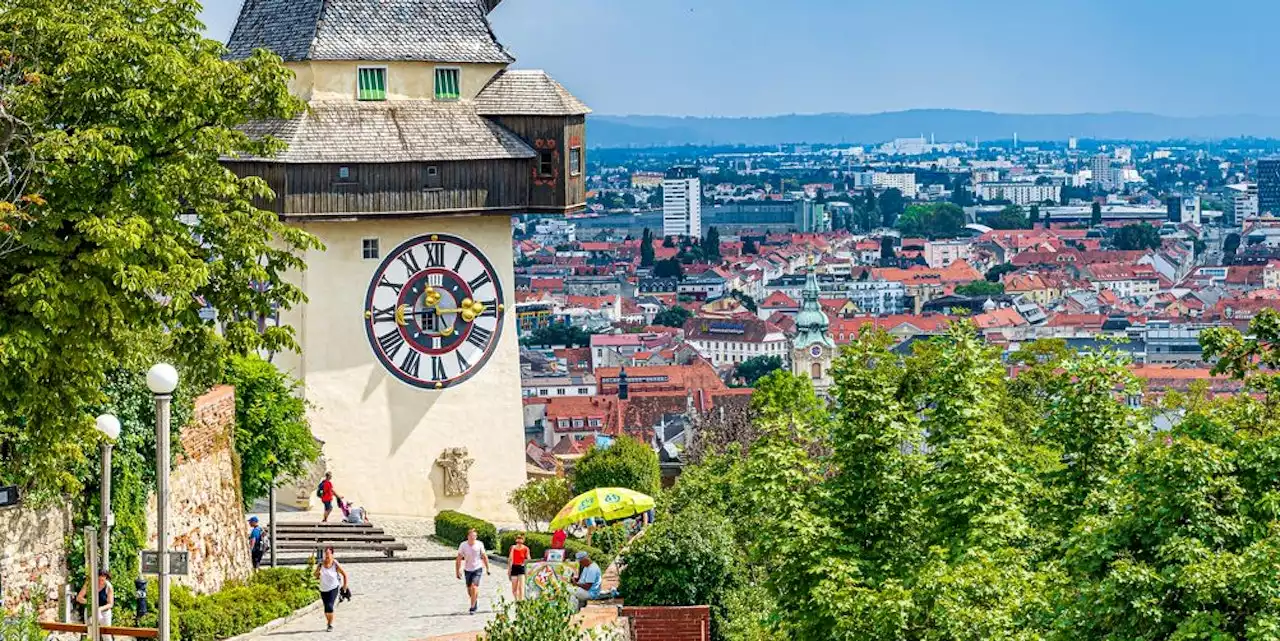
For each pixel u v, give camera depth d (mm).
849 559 49969
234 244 49656
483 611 59125
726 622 57250
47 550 50625
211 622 53812
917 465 51625
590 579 57812
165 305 47375
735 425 97125
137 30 48000
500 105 86188
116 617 52125
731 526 63156
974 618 41375
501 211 85750
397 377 85688
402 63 85000
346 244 84875
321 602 59938
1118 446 49969
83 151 45125
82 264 45562
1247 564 36781
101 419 45906
